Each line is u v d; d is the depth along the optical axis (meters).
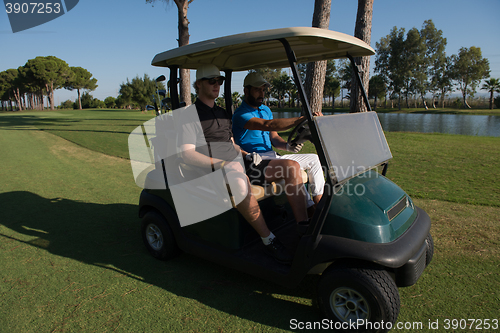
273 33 1.72
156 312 1.99
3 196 4.44
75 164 6.50
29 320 1.93
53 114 32.78
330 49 2.30
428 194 4.11
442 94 71.44
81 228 3.34
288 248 2.16
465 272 2.34
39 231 3.26
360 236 1.69
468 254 2.59
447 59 68.94
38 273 2.47
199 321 1.91
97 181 5.20
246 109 2.76
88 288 2.27
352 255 1.64
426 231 1.92
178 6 9.16
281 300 2.11
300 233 1.86
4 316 1.97
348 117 2.08
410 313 1.93
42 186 4.93
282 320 1.91
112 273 2.46
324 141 1.75
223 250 2.22
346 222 1.73
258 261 2.07
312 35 1.70
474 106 73.50
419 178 4.92
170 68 2.40
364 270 1.66
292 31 1.68
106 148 8.30
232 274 2.44
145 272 2.48
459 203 3.78
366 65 7.27
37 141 9.80
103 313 1.99
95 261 2.65
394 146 8.03
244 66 2.91
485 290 2.12
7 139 10.31
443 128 18.44
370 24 7.62
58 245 2.95
